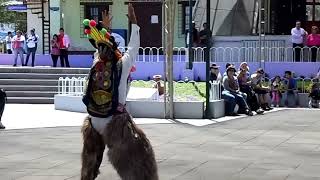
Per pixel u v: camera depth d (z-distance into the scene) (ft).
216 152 34.47
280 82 67.92
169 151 34.73
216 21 82.38
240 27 82.02
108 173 27.86
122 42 98.63
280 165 30.42
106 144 20.34
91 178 21.08
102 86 20.26
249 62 75.31
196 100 55.31
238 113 56.85
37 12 104.88
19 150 35.14
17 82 73.72
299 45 76.02
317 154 33.81
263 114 57.52
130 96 56.39
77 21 103.86
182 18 98.99
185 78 72.54
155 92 56.59
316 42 75.51
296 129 45.21
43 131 43.86
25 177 27.35
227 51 77.41
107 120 20.22
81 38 103.65
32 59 90.22
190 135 41.63
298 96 67.87
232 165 30.40
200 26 84.79
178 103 53.11
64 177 27.32
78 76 75.97
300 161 31.55
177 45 99.30
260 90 60.90
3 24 184.44
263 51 76.23
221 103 54.95
